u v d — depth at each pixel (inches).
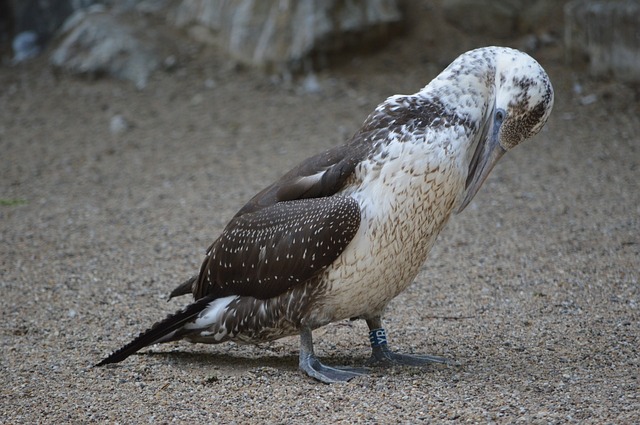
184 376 373.7
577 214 599.2
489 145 361.4
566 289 473.7
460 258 530.6
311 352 372.8
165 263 539.8
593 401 330.0
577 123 790.5
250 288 374.0
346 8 917.8
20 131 841.5
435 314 447.5
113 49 956.6
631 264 505.7
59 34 1014.4
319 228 351.3
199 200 660.7
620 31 839.1
